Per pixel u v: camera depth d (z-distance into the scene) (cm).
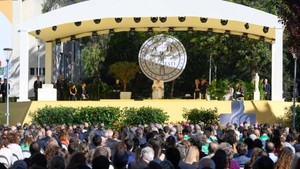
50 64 3734
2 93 3525
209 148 1197
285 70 4934
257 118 3152
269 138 1617
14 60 4934
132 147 1250
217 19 3350
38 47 4988
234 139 1420
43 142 1498
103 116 2947
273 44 3475
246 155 1271
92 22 3447
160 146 1152
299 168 856
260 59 4616
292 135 1541
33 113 3089
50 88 3284
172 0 3206
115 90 3922
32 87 5172
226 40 4678
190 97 4581
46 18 3238
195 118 3011
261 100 3278
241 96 3541
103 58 5012
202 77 5153
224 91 3541
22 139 1650
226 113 2978
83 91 3647
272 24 3222
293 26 2680
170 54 3678
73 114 2966
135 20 3388
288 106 3206
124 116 2975
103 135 1561
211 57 4934
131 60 5291
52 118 2964
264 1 4681
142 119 2958
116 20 3406
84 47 5194
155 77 3688
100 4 3212
